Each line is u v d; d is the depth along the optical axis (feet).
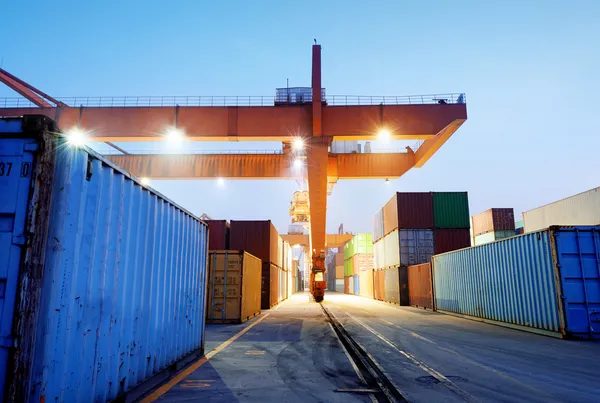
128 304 17.17
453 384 21.18
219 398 18.44
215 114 102.99
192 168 138.41
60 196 12.54
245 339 38.65
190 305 26.96
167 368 22.40
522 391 19.79
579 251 38.52
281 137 102.83
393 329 46.98
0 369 10.94
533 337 39.47
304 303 109.40
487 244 53.26
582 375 23.25
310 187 104.73
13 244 11.48
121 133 101.30
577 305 37.83
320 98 101.86
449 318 61.72
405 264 97.25
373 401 18.15
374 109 102.68
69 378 12.83
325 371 24.44
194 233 28.07
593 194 73.26
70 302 12.85
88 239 13.99
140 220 18.43
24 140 12.17
